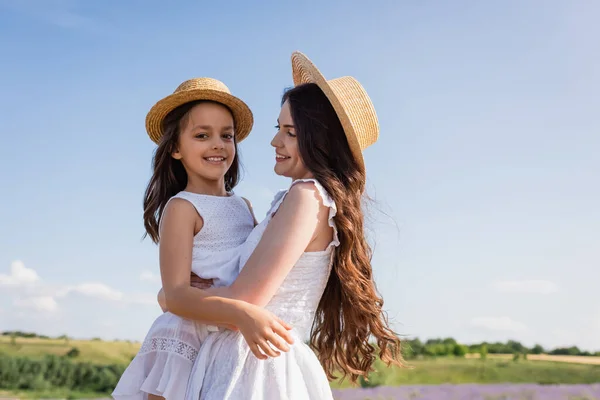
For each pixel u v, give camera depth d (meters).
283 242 2.24
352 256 2.45
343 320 2.65
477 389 10.71
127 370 2.41
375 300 2.51
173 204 2.42
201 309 2.21
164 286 2.34
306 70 2.66
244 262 2.37
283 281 2.33
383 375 10.48
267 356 2.16
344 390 10.14
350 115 2.46
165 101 2.58
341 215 2.37
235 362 2.22
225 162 2.59
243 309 2.15
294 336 2.33
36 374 11.91
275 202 2.47
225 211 2.50
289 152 2.47
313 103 2.46
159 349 2.36
